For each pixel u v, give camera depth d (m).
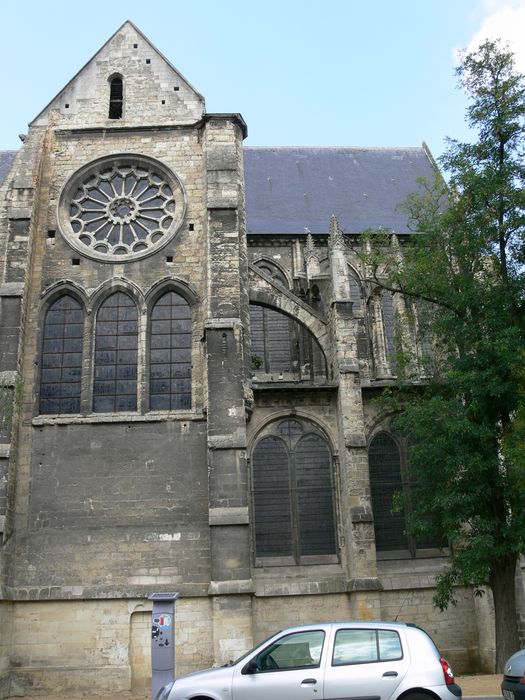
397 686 12.91
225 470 25.70
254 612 26.03
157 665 18.69
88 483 26.86
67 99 32.28
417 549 28.84
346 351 29.44
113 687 24.45
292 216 44.25
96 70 32.84
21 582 25.64
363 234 28.31
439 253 24.83
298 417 29.52
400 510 26.92
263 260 41.41
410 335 31.97
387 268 28.94
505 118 23.95
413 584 27.28
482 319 23.70
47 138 31.58
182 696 13.23
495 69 24.39
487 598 26.33
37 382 28.30
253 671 13.34
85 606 25.33
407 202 31.30
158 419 27.59
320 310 36.34
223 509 25.25
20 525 26.30
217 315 27.86
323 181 48.41
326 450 29.28
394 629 13.62
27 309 28.84
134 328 29.27
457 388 23.92
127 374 28.67
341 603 26.45
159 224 30.83
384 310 40.22
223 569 24.64
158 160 31.38
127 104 32.28
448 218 24.53
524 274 23.17
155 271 29.73
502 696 16.36
